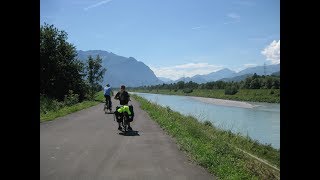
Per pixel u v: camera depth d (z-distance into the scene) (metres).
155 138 14.41
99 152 11.04
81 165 9.19
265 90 108.88
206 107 62.44
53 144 12.12
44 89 40.56
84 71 46.34
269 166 11.78
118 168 9.05
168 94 168.12
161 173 8.72
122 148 11.91
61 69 41.97
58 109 28.00
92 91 53.72
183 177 8.41
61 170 8.58
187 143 12.58
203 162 9.70
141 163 9.70
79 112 27.59
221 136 18.55
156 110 29.05
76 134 14.84
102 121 20.62
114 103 47.03
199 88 179.12
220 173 8.70
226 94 117.62
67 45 43.59
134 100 57.22
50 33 41.66
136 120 22.06
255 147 18.09
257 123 35.97
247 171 9.25
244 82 131.50
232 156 10.98
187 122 20.42
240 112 51.59
